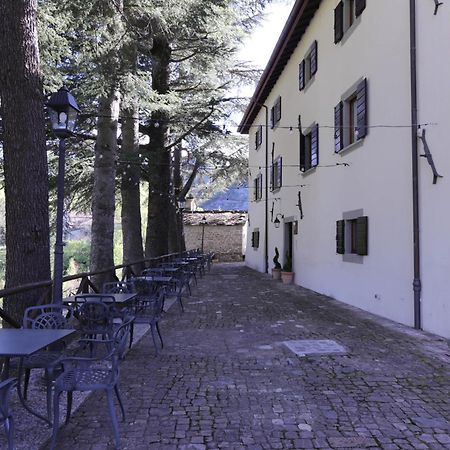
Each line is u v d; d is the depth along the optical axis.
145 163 14.51
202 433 3.60
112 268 8.79
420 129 7.32
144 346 6.35
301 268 14.41
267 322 8.09
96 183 10.51
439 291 6.88
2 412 2.63
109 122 10.51
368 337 6.82
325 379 4.89
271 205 18.97
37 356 4.06
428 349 6.08
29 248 5.59
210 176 25.58
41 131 5.74
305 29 13.84
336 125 10.96
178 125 15.80
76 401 4.23
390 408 4.09
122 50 9.86
